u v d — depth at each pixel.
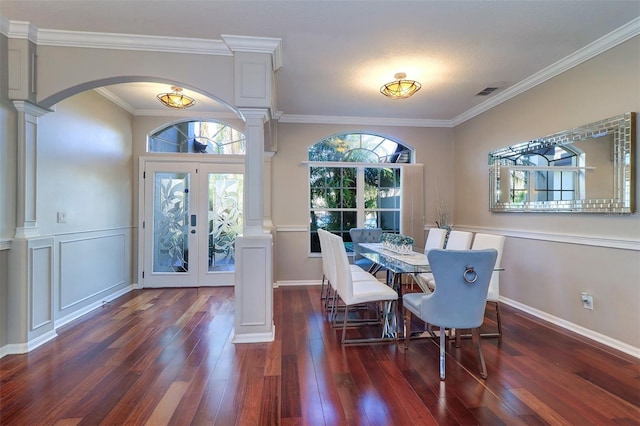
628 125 2.61
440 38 2.79
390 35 2.74
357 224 5.38
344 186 5.38
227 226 5.08
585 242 2.99
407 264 2.88
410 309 2.67
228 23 2.57
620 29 2.63
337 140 5.38
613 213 2.73
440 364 2.29
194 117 4.99
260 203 2.94
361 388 2.16
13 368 2.41
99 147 4.05
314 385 2.20
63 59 2.77
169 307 3.94
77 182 3.63
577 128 3.06
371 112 4.91
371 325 3.35
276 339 2.97
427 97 4.24
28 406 1.95
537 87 3.58
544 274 3.48
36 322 2.82
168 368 2.42
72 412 1.90
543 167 3.47
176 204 4.99
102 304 4.06
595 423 1.80
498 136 4.26
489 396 2.06
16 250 2.70
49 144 3.19
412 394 2.09
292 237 5.16
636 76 2.58
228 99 2.90
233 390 2.13
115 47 2.80
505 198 4.08
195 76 2.88
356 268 4.04
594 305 2.92
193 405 1.97
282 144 5.12
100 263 4.06
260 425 1.79
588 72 2.99
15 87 2.67
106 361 2.53
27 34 2.66
